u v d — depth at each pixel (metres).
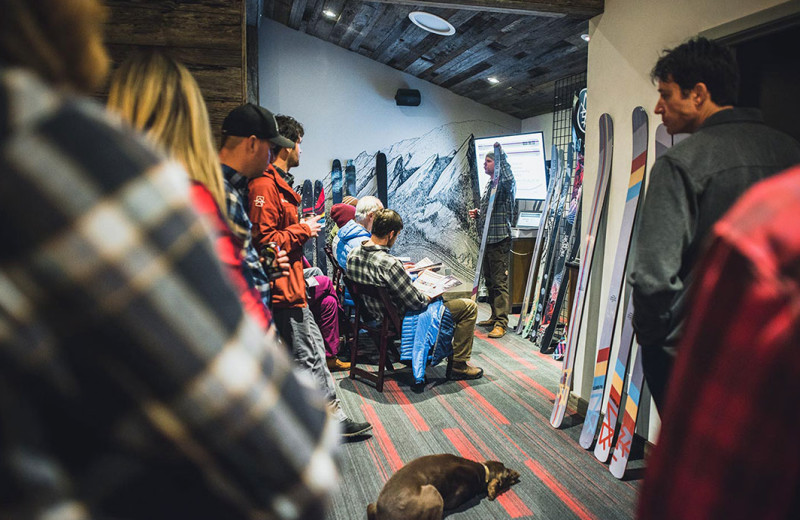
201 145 0.94
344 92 5.90
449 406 3.01
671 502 0.44
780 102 1.98
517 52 4.44
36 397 0.28
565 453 2.43
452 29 4.26
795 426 0.37
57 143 0.28
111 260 0.28
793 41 1.92
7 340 0.27
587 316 2.80
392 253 6.23
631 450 2.44
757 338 0.38
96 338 0.28
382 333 3.21
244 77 2.43
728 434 0.39
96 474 0.31
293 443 0.36
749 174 1.34
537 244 4.78
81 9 0.35
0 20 0.31
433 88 6.17
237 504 0.34
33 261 0.27
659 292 1.38
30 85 0.29
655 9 2.30
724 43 1.97
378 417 2.86
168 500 0.33
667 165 1.43
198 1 2.37
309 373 2.30
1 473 0.27
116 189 0.29
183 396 0.30
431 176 6.28
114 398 0.30
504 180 4.73
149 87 0.90
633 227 2.38
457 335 3.41
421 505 1.68
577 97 3.97
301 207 5.77
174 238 0.31
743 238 0.40
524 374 3.59
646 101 2.37
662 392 1.50
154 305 0.29
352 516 1.95
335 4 4.53
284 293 2.13
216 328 0.32
